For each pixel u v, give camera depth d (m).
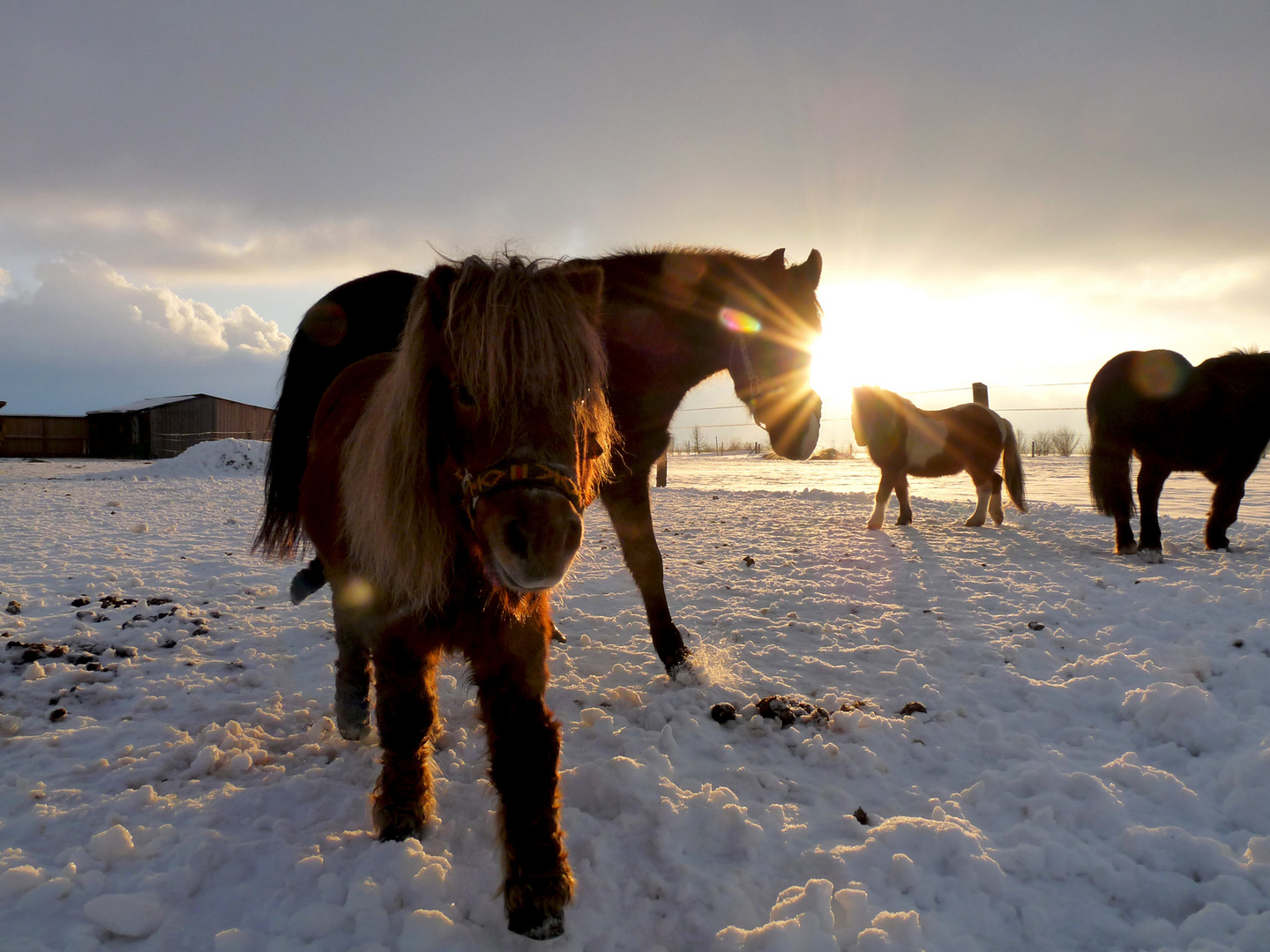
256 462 20.11
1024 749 3.16
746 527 9.86
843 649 4.47
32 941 1.92
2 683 3.73
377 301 3.63
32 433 38.41
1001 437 9.62
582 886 2.18
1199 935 2.03
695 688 3.78
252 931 1.98
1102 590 5.79
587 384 1.84
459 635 2.09
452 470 1.93
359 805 2.63
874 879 2.22
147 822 2.52
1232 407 6.74
